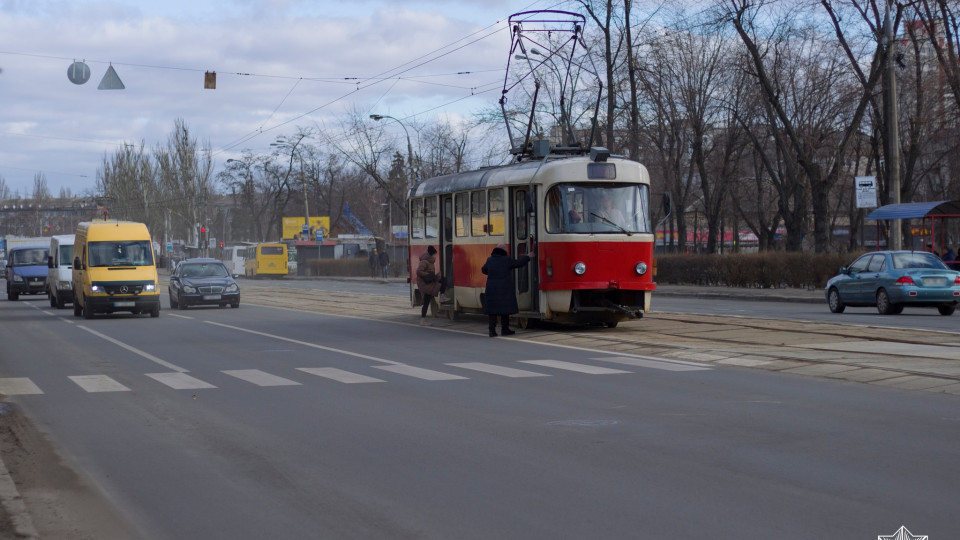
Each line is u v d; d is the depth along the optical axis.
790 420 9.58
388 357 16.56
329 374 14.25
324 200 109.75
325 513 6.52
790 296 33.50
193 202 93.56
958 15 36.00
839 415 9.83
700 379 12.89
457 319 25.09
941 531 5.75
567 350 17.19
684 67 49.91
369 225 119.94
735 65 42.09
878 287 24.55
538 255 20.31
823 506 6.34
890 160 31.42
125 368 15.66
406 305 32.66
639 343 17.55
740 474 7.29
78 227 33.03
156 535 6.11
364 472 7.69
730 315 24.08
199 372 14.88
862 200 29.64
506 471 7.59
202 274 35.91
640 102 49.47
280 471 7.81
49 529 6.28
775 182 47.75
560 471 7.54
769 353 15.29
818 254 37.53
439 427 9.61
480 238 22.36
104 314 32.97
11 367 16.05
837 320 21.98
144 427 10.00
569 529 5.96
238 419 10.37
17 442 9.26
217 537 6.04
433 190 25.19
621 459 7.91
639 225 20.34
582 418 9.95
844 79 43.09
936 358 14.05
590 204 20.08
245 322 26.81
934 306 24.62
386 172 75.38
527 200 20.33
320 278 80.25
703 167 52.31
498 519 6.23
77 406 11.55
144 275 30.03
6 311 36.34
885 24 30.86
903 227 45.56
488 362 15.49
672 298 37.47
